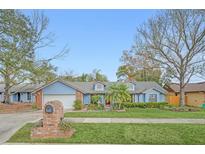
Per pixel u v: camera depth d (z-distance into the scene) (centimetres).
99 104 3353
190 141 1027
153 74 4512
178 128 1287
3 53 2483
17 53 2648
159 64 3231
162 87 4228
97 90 3725
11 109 2798
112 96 2841
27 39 2834
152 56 3203
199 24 3036
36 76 3034
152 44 3173
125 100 2911
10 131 1259
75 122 1520
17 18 2647
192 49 3080
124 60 3862
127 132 1176
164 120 1664
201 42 3050
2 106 2681
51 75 3469
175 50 3122
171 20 3102
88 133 1155
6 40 2538
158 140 1039
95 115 1980
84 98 3691
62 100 3312
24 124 1458
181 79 3141
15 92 4109
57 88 3325
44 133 1080
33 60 2962
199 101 4022
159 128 1286
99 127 1301
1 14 2405
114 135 1117
